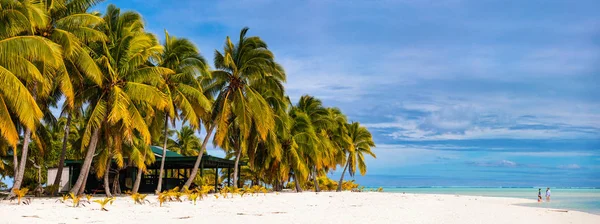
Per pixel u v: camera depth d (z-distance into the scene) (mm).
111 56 25078
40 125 32750
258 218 18375
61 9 22953
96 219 16078
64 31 21156
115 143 26844
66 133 30281
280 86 36656
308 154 47281
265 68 34562
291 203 27531
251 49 34375
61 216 16203
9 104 20641
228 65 34156
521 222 21797
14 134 18094
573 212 30016
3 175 42094
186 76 31344
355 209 24766
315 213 21422
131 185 40344
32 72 18578
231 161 42438
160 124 32688
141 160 32406
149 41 26547
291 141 44125
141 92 24562
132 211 19109
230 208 22531
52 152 45688
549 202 49562
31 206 18922
